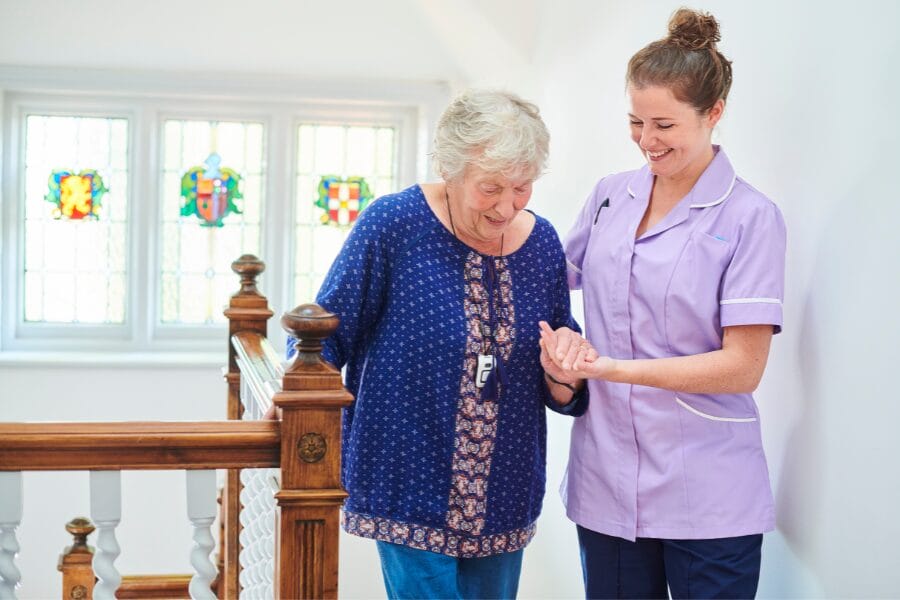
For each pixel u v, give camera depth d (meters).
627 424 2.12
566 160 3.97
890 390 1.86
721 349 2.00
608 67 3.44
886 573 1.88
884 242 1.88
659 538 2.09
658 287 2.04
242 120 5.50
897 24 1.84
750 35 2.42
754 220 1.97
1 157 5.35
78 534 3.60
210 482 1.81
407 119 5.55
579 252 2.29
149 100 5.40
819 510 2.09
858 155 1.96
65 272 5.50
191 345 5.56
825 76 2.08
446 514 2.03
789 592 2.20
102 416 5.30
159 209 5.51
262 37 5.01
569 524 3.92
